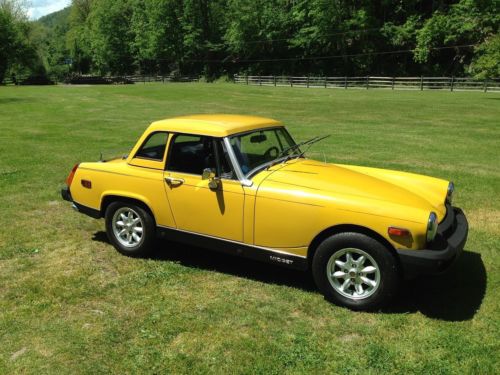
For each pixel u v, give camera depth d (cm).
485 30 4491
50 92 3888
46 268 498
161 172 483
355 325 382
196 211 465
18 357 343
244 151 457
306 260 421
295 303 421
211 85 5222
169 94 3625
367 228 388
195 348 354
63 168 1005
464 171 957
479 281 462
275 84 5247
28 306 417
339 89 4278
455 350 348
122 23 8819
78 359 341
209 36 7419
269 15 6488
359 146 1276
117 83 6619
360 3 5691
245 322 388
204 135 455
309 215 407
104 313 405
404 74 5481
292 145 535
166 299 429
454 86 3984
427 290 443
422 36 4891
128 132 1591
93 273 485
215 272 486
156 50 7625
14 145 1308
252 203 430
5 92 3866
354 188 417
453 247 385
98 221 657
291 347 354
